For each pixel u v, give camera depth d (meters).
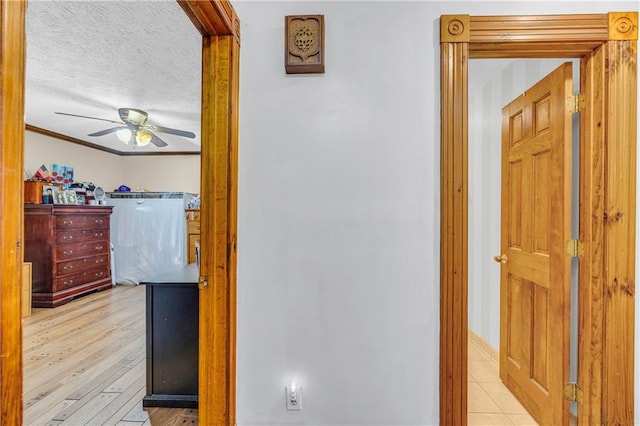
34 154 4.58
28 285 3.81
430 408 1.51
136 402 2.10
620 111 1.42
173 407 2.04
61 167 4.97
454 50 1.47
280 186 1.54
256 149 1.54
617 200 1.43
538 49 1.50
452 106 1.48
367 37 1.52
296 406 1.53
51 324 3.55
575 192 1.71
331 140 1.53
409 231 1.52
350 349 1.53
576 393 1.57
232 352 1.48
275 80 1.53
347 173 1.53
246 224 1.54
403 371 1.52
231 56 1.45
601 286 1.46
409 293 1.52
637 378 1.43
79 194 5.09
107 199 5.51
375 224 1.53
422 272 1.52
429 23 1.50
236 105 1.50
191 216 5.81
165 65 2.62
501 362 2.24
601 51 1.46
